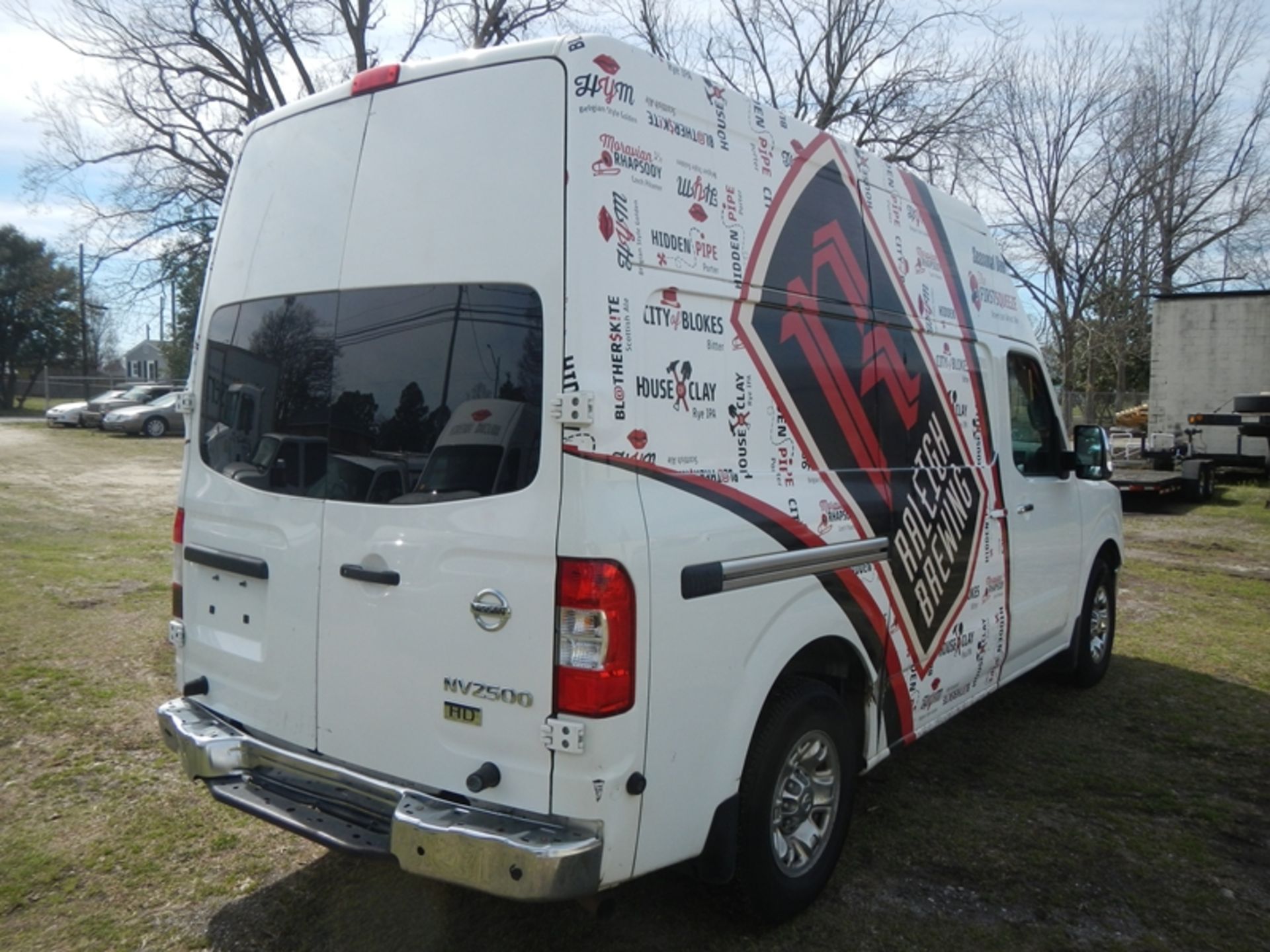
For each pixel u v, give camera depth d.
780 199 3.35
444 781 2.84
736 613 2.98
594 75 2.74
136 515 12.34
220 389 3.58
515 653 2.69
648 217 2.82
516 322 2.75
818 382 3.44
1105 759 4.93
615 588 2.59
